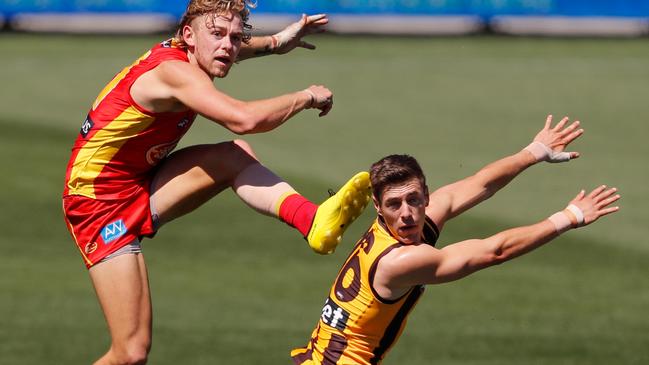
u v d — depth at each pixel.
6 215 51.06
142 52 88.75
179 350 36.06
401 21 105.94
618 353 36.44
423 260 21.91
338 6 101.62
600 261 46.50
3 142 61.72
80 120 67.25
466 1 102.50
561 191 55.41
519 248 22.14
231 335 37.62
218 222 51.38
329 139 64.50
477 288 43.44
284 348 36.41
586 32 103.69
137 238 25.12
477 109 72.88
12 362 34.91
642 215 52.31
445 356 36.09
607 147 64.06
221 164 24.33
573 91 78.38
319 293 42.31
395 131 66.62
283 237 49.50
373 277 22.47
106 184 24.66
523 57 91.31
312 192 53.03
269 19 99.56
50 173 56.91
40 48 91.06
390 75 83.12
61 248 47.59
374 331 23.09
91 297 41.84
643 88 79.56
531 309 40.88
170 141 24.52
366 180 21.78
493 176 24.33
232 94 74.62
